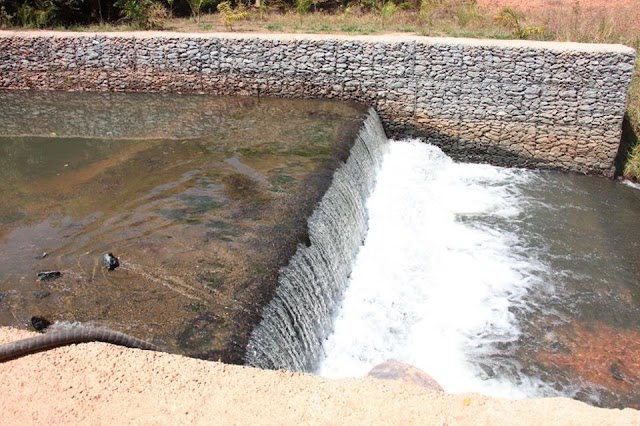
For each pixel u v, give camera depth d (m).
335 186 9.55
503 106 13.76
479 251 10.51
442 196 12.62
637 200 12.64
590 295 9.39
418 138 14.55
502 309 8.97
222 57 14.80
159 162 10.56
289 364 6.35
